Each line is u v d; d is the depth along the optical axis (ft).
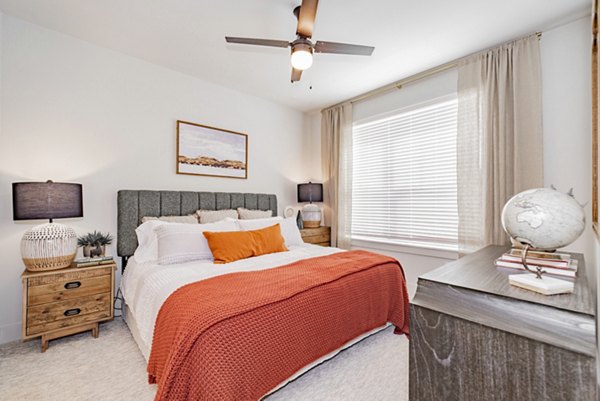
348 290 6.10
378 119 12.25
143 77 9.73
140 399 5.12
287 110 14.32
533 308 2.34
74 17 7.50
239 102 12.35
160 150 10.09
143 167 9.70
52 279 6.84
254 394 4.31
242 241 8.20
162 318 4.80
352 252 8.71
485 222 8.67
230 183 12.04
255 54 9.32
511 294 2.54
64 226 7.46
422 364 2.87
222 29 8.00
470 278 3.08
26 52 7.67
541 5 6.95
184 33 8.20
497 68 8.61
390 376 5.87
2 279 7.33
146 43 8.71
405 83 11.11
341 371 6.02
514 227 3.21
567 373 2.07
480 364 2.50
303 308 5.15
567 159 7.60
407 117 11.31
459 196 9.34
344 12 7.22
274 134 13.74
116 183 9.14
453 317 2.68
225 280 5.68
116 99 9.17
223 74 10.77
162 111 10.15
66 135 8.26
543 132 7.95
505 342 2.37
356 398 5.22
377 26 7.79
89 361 6.35
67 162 8.27
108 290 7.66
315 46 6.52
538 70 7.91
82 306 7.24
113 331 7.89
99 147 8.83
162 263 7.42
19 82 7.57
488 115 8.68
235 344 4.14
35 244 6.83
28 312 6.52
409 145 11.23
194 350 3.88
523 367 2.28
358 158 13.12
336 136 13.58
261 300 4.71
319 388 5.47
